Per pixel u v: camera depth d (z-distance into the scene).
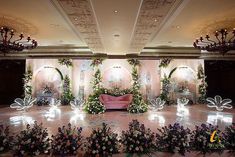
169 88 13.10
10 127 6.54
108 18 5.95
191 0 5.20
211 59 13.25
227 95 13.84
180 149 4.17
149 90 13.23
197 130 4.51
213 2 5.32
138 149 4.14
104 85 13.23
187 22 6.96
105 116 8.73
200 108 11.06
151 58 13.05
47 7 5.64
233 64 13.47
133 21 6.23
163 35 8.91
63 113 9.55
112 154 4.13
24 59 13.22
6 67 13.29
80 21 6.22
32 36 9.09
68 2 4.91
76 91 13.17
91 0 4.77
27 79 12.84
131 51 11.72
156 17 5.87
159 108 10.55
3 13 6.14
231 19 6.64
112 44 9.64
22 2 5.34
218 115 8.95
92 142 4.11
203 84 13.09
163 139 4.30
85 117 8.48
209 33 8.38
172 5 5.06
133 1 4.82
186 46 12.12
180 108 10.84
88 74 13.22
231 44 7.48
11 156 4.05
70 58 12.95
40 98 12.70
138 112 9.77
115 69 13.32
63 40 10.15
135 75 12.88
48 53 12.84
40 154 4.09
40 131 4.44
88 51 12.98
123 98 10.99
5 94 13.31
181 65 13.33
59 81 13.20
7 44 7.53
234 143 4.33
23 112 9.77
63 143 4.10
